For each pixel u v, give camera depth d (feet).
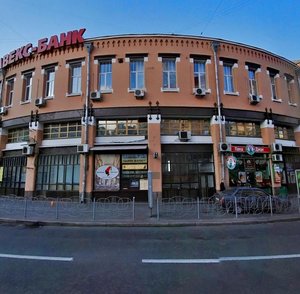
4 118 70.13
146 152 58.29
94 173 57.98
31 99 65.82
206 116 60.85
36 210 43.16
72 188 59.36
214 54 63.52
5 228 31.91
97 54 62.28
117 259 19.15
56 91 63.21
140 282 14.73
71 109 60.95
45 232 29.53
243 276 15.62
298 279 15.05
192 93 60.95
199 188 58.34
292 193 68.03
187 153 59.62
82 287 13.97
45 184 61.46
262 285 14.23
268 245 23.34
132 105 59.36
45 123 64.64
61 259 19.04
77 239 25.94
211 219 35.86
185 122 61.36
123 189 57.26
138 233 29.01
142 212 41.93
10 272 16.31
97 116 59.62
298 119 72.79
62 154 61.46
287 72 74.54
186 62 62.34
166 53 61.87
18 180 65.72
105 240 25.53
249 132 65.62
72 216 38.27
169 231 30.17
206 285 14.29
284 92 72.13
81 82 62.13
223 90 62.85
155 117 58.80
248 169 62.39
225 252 21.08
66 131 62.64
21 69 69.56
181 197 55.06
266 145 64.85
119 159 58.44
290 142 71.56
